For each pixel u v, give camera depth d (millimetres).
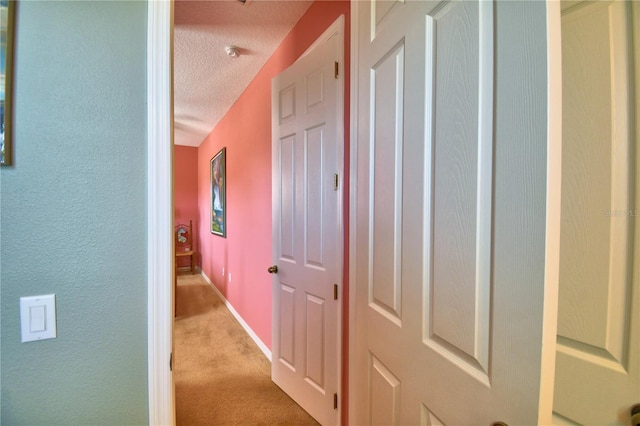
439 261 652
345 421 1472
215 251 4293
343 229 1452
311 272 1674
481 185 538
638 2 575
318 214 1615
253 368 2219
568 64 668
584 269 651
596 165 631
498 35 500
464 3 575
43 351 662
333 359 1526
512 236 477
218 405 1792
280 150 1940
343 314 1469
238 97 3141
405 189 780
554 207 424
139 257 746
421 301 715
